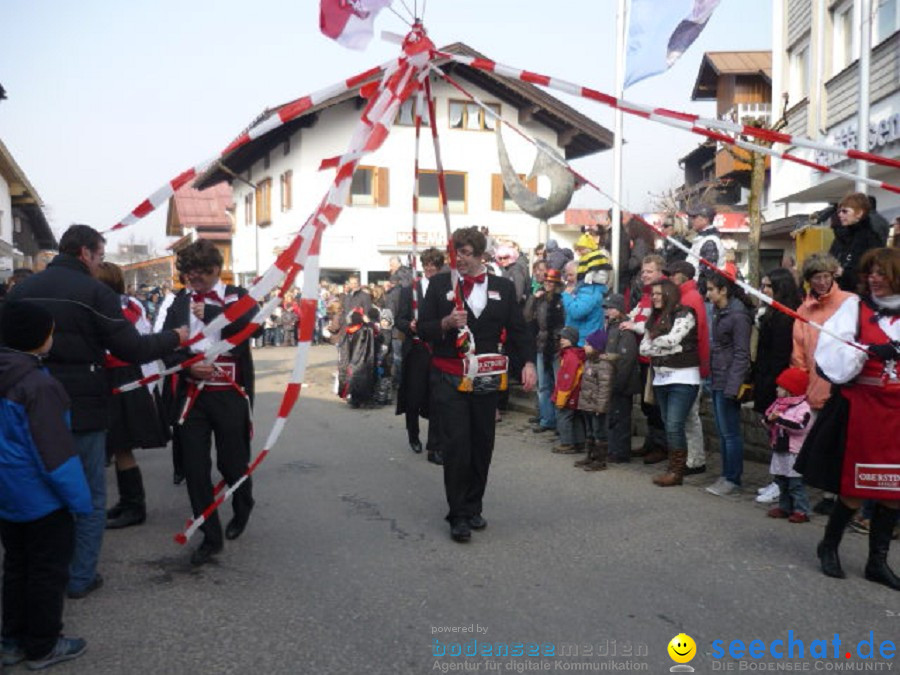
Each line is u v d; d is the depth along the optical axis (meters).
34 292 4.16
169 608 4.11
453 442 5.18
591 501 6.14
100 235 4.39
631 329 7.24
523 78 3.76
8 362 3.38
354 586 4.39
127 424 5.59
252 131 3.87
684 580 4.42
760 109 24.56
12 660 3.50
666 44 6.59
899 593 4.23
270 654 3.57
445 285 5.32
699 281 8.27
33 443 3.35
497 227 25.48
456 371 5.18
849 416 4.30
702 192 27.73
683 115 3.50
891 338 4.22
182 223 37.78
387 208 24.78
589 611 4.00
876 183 3.35
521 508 5.96
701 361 6.52
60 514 3.48
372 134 3.68
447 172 25.03
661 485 6.60
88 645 3.67
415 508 6.05
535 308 9.15
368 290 13.68
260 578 4.54
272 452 8.30
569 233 26.92
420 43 3.90
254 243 29.83
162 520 5.83
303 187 23.84
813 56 13.43
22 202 24.62
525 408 10.61
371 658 3.52
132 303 6.20
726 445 6.32
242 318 4.80
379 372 11.71
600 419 7.17
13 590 3.51
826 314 5.41
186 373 4.82
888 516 4.32
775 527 5.42
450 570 4.62
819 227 8.50
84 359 4.21
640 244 9.65
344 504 6.18
